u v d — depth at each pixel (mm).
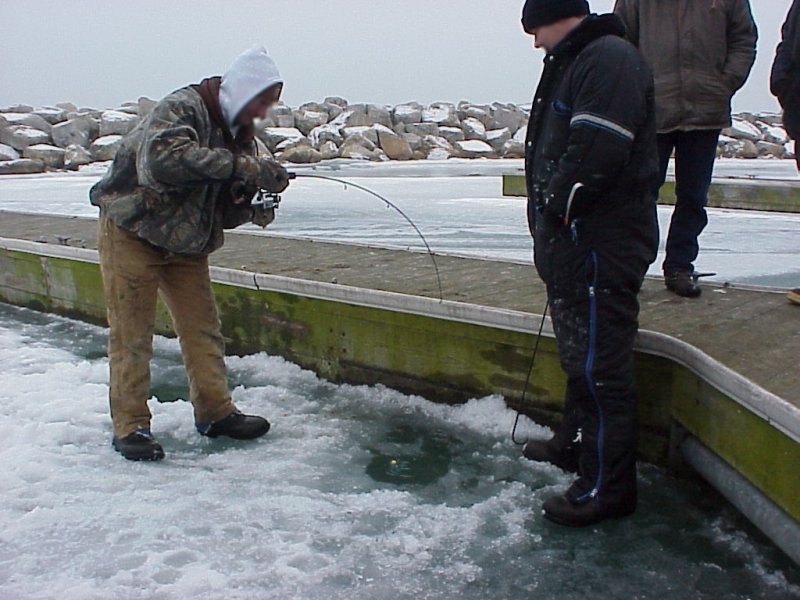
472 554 2709
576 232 2670
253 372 4559
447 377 3924
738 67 3959
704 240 7465
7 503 2988
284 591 2477
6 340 5348
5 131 25906
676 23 3951
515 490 3152
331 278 4543
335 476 3291
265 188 3205
